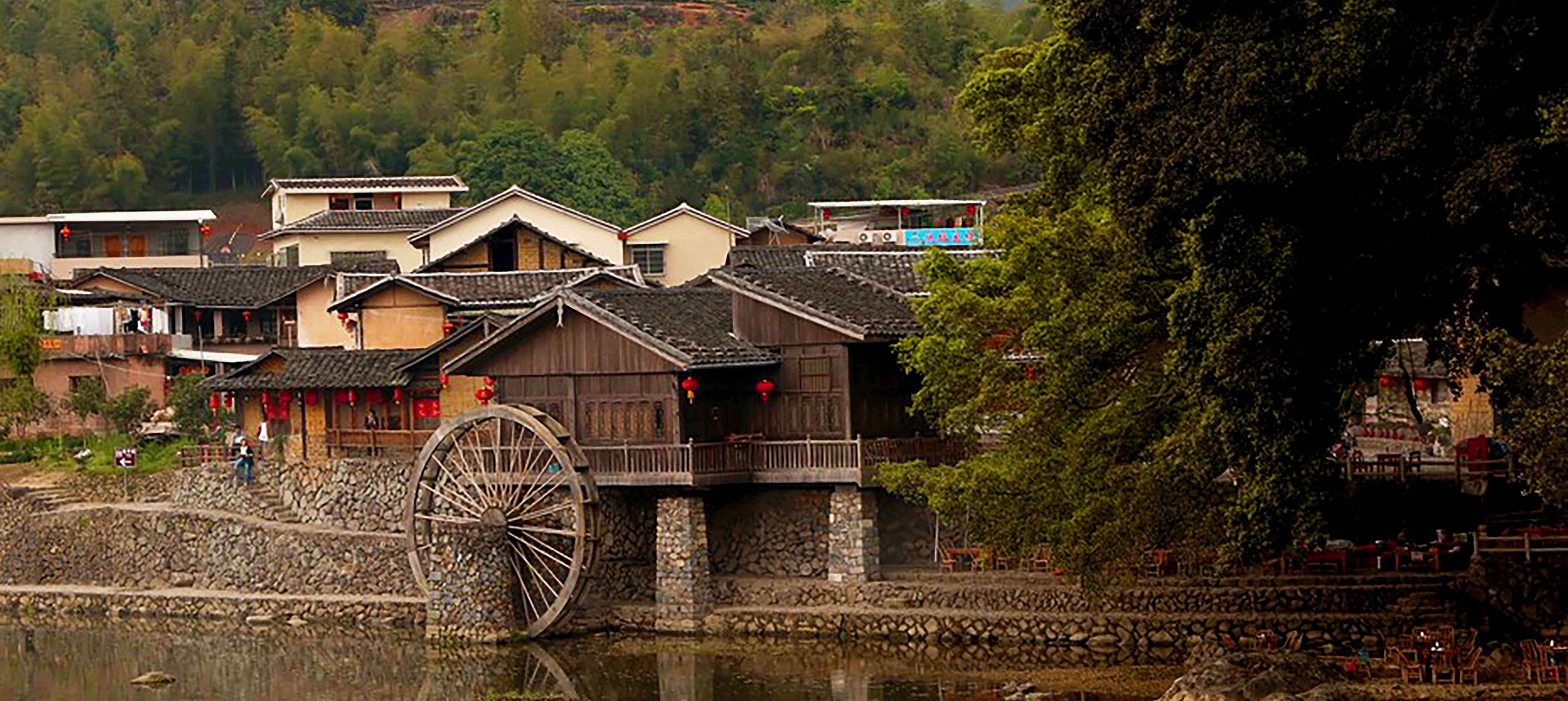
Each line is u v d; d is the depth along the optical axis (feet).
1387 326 244.63
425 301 438.81
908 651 307.99
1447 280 231.09
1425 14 219.41
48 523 403.34
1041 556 319.88
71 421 472.85
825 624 319.68
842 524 325.21
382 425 390.42
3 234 606.55
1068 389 276.82
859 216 592.60
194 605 373.61
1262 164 222.07
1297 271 230.68
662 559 331.77
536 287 448.65
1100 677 281.13
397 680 306.55
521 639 331.77
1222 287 232.73
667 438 328.70
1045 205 317.01
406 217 590.96
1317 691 240.12
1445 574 297.94
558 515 336.08
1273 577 301.43
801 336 329.72
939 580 320.70
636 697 286.05
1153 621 300.20
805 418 330.75
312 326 512.63
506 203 540.52
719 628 325.83
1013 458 286.25
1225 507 266.98
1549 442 212.43
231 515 385.50
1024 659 298.15
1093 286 275.18
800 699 278.46
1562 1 211.61
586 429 336.90
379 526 369.71
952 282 303.07
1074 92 261.03
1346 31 218.59
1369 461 325.83
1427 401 381.40
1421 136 216.13
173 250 618.85
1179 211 233.14
